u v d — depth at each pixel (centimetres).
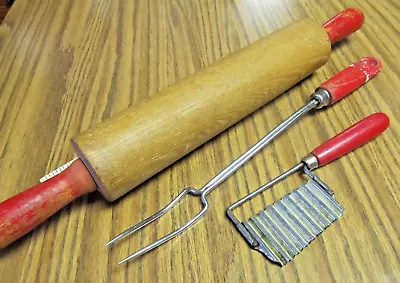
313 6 84
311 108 63
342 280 49
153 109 52
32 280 49
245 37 78
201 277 49
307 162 57
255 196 56
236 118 59
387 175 58
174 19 81
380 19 81
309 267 50
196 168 59
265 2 84
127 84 69
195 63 73
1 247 46
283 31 64
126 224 53
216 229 53
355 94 68
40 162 59
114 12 82
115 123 51
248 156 58
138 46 76
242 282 49
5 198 55
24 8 83
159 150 52
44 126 63
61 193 48
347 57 74
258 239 51
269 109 66
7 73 71
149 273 50
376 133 60
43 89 68
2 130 62
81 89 68
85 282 49
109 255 51
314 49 64
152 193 56
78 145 48
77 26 79
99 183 49
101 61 73
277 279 49
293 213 54
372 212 55
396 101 67
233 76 57
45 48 75
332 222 53
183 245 52
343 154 59
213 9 83
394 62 73
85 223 53
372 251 51
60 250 51
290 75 62
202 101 55
